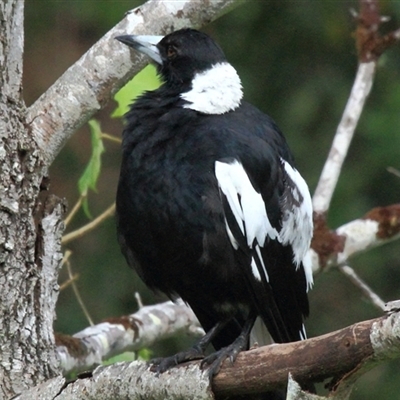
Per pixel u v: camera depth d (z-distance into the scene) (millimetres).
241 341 8734
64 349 9367
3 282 7531
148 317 10125
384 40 11195
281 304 9133
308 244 9469
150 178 8695
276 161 9070
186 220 8602
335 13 16719
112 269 15844
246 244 8664
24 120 7770
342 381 6160
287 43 16766
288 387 6234
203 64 9500
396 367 15273
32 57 18656
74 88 8328
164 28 8688
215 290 8961
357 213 15719
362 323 6133
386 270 16000
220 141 8742
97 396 7109
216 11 8766
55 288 7840
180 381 6941
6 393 7457
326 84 16500
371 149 15906
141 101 9422
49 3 17453
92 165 9898
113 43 8516
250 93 16562
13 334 7543
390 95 15938
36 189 7770
